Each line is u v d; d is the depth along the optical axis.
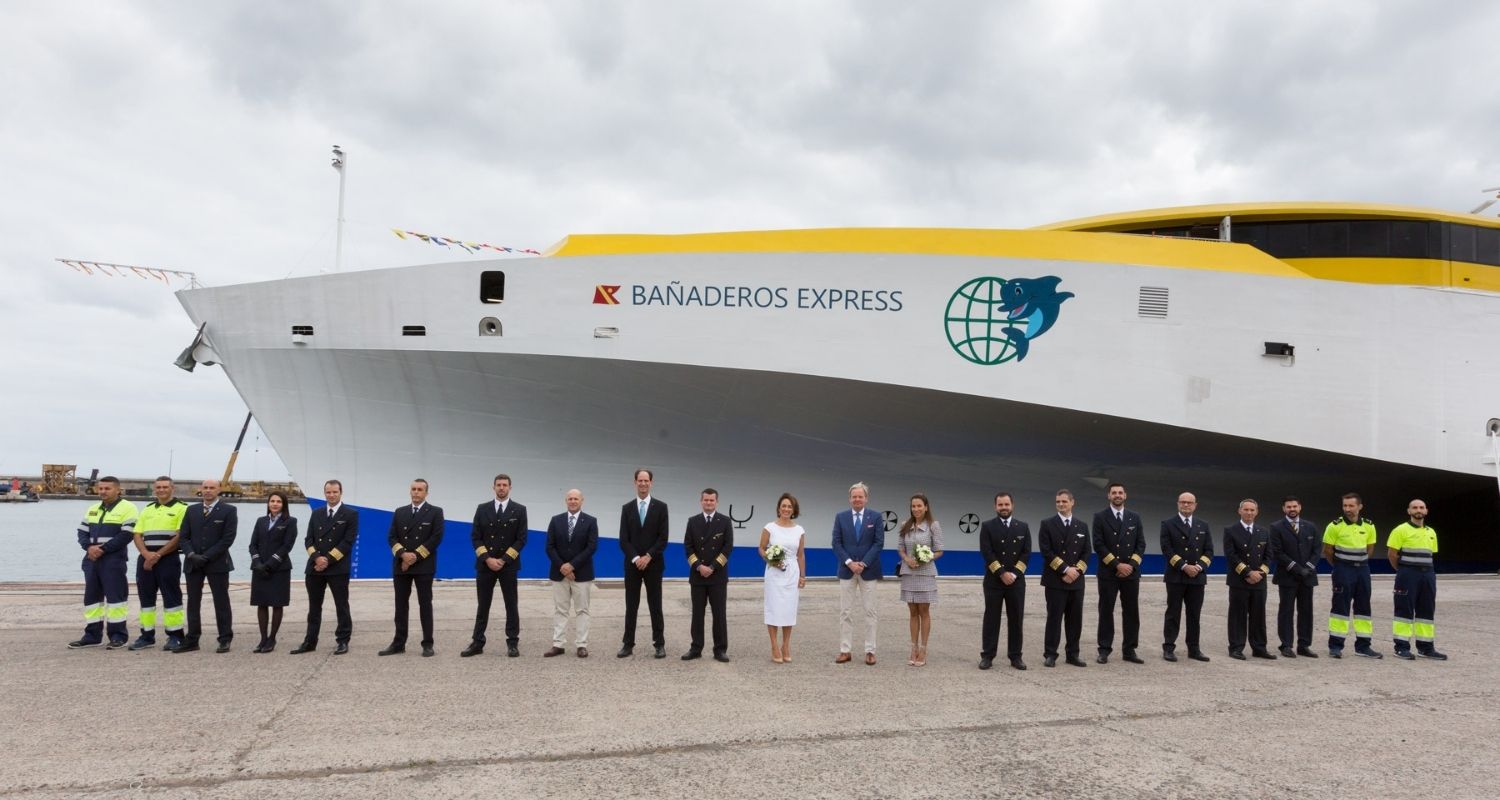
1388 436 13.16
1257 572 8.07
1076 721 5.50
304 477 12.41
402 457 12.51
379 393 12.18
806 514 13.54
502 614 9.97
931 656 7.89
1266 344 12.72
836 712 5.64
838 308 11.85
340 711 5.46
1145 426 12.45
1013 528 7.45
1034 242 12.30
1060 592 7.55
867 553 7.47
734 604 11.10
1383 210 14.45
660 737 4.98
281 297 12.09
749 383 11.93
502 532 7.62
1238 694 6.41
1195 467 13.80
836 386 11.94
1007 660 7.73
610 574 12.99
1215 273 12.59
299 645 7.89
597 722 5.29
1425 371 13.38
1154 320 12.38
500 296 11.77
